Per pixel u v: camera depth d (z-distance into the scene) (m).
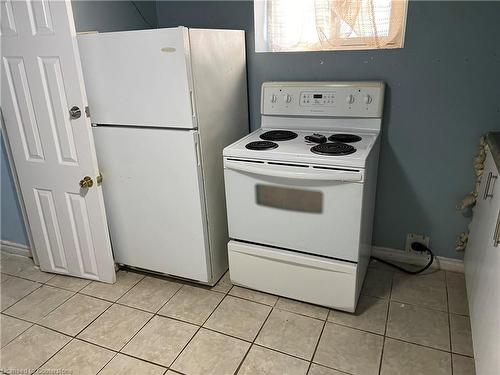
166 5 2.54
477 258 1.81
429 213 2.29
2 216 2.67
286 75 2.34
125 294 2.26
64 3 1.81
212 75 2.02
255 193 1.97
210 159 2.09
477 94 1.98
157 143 1.99
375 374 1.67
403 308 2.06
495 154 1.62
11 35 1.96
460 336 1.85
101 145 2.12
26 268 2.59
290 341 1.86
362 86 2.12
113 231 2.36
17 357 1.82
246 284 2.22
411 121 2.15
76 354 1.83
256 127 2.54
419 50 2.01
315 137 2.02
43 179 2.24
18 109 2.12
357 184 1.73
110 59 1.90
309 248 1.96
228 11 2.36
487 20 1.85
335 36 2.16
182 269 2.26
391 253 2.46
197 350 1.83
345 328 1.93
